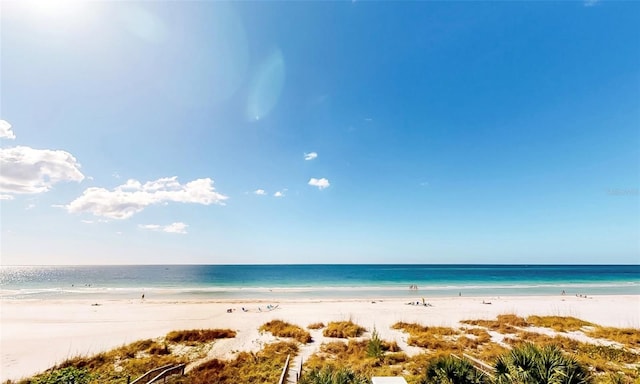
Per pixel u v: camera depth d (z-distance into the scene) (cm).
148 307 3384
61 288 5766
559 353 828
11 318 2788
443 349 1758
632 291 5509
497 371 866
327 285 6556
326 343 1973
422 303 3716
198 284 6725
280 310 3219
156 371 1448
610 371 1330
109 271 13275
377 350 1600
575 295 4697
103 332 2291
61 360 1688
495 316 2838
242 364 1559
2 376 1476
